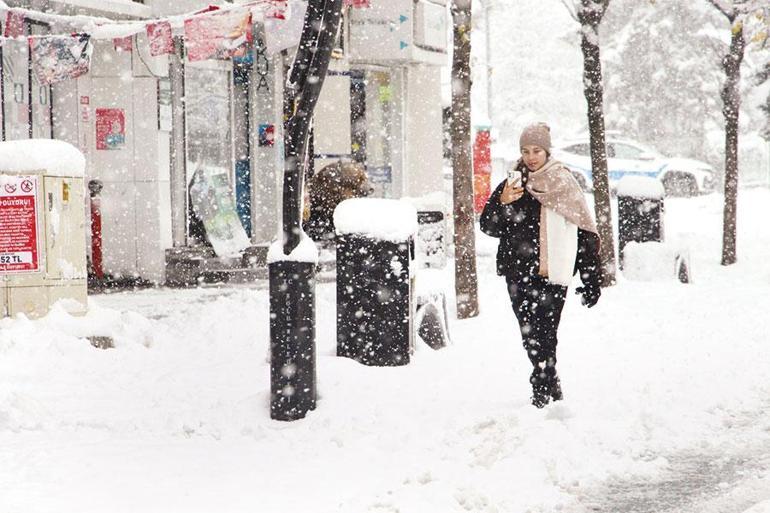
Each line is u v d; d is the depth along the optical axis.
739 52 27.47
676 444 10.53
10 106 23.62
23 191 15.44
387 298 13.79
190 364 14.46
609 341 16.45
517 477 9.33
